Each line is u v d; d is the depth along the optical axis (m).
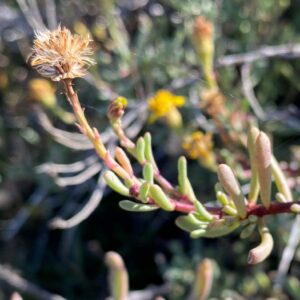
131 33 0.47
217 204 0.32
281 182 0.19
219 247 0.44
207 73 0.32
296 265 0.41
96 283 0.48
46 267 0.48
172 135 0.41
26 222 0.49
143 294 0.41
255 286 0.41
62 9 0.46
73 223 0.31
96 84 0.39
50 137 0.44
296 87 0.42
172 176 0.44
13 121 0.47
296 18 0.45
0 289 0.47
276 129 0.39
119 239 0.48
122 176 0.16
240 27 0.44
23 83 0.48
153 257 0.48
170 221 0.47
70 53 0.15
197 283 0.20
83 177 0.34
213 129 0.36
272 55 0.38
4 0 0.48
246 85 0.37
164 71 0.41
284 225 0.38
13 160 0.47
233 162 0.31
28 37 0.47
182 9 0.42
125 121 0.37
